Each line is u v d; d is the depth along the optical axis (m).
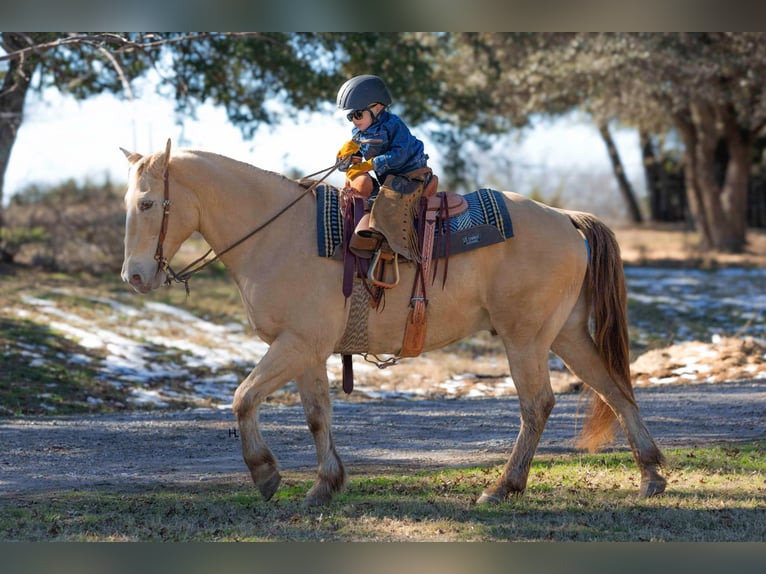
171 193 7.46
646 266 33.88
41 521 7.27
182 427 12.95
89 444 11.50
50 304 21.89
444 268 7.59
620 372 8.05
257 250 7.60
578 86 32.16
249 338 21.61
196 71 20.94
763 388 15.02
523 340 7.82
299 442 11.66
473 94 30.78
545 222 7.90
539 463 9.54
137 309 22.64
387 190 7.49
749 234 45.50
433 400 16.28
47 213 27.36
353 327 7.55
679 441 10.62
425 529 6.82
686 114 37.91
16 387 15.56
